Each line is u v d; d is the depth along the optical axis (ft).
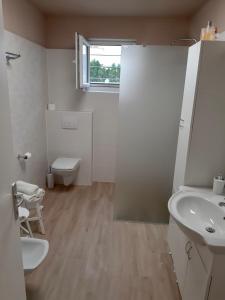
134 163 8.84
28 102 9.20
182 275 5.64
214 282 3.95
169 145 8.59
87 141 11.69
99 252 7.45
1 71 3.05
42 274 6.53
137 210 9.25
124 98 8.27
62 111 11.33
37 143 10.40
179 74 7.97
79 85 9.84
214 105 5.78
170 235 7.34
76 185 12.19
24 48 8.59
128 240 8.10
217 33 6.68
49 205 10.16
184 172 6.32
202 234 3.95
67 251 7.44
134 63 7.95
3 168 3.20
